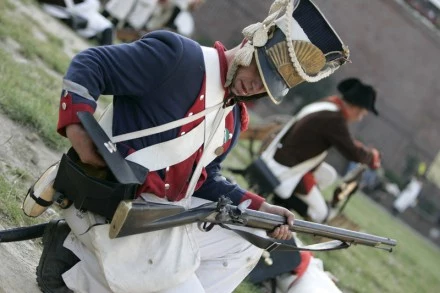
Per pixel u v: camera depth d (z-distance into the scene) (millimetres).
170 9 17547
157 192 4762
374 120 42844
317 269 7992
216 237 5379
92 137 4328
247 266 5547
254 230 5395
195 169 4914
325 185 11000
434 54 42781
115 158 4387
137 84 4531
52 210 6637
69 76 4418
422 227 42250
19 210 6219
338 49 4742
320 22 4656
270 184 10445
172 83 4574
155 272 4750
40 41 12516
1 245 5527
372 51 42062
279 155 10531
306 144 10383
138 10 17094
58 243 5070
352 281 11844
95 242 4734
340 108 10242
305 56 4660
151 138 4668
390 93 42781
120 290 4723
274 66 4609
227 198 4965
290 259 7719
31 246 5902
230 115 5031
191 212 4816
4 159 7012
